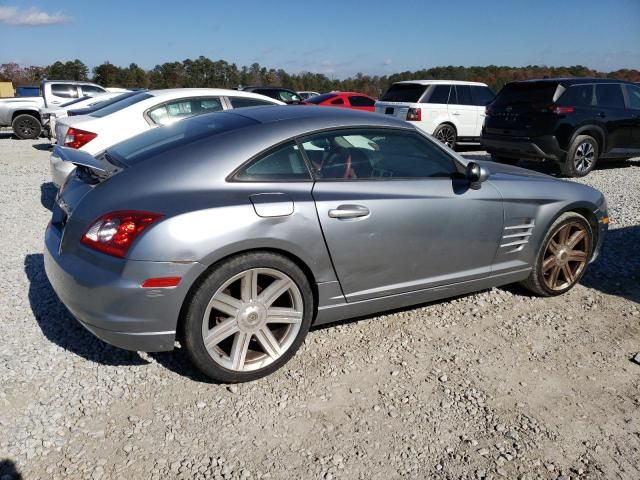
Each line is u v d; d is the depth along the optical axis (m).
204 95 7.15
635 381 3.20
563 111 9.07
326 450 2.54
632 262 5.19
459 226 3.62
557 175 9.91
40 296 4.02
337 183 3.21
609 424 2.79
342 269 3.21
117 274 2.65
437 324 3.83
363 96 16.20
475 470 2.45
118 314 2.68
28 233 5.65
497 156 10.36
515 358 3.41
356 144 3.36
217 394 2.93
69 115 7.85
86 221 2.80
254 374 3.02
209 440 2.57
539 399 2.98
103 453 2.46
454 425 2.74
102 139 6.52
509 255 3.97
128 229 2.66
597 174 10.05
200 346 2.83
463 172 3.73
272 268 2.95
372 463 2.47
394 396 2.97
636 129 9.88
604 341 3.66
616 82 9.80
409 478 2.39
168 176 2.85
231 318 2.92
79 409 2.75
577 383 3.16
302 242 2.99
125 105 6.86
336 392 2.99
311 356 3.35
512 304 4.21
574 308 4.17
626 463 2.52
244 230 2.79
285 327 3.17
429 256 3.55
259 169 3.01
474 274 3.82
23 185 8.37
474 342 3.59
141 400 2.85
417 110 11.80
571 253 4.30
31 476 2.30
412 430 2.70
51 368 3.08
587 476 2.43
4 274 4.43
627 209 7.08
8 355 3.19
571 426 2.77
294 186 3.06
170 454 2.47
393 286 3.47
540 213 4.03
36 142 15.38
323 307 3.25
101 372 3.07
